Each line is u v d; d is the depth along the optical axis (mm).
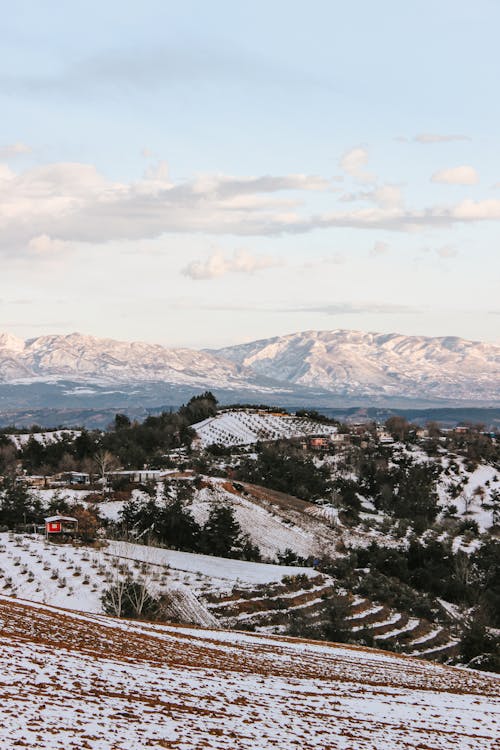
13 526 120750
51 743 26500
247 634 70188
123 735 29422
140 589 79875
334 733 36812
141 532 128750
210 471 186500
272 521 154250
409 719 43031
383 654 71750
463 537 175625
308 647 67312
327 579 113500
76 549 100875
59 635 48344
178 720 33562
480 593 131375
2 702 30125
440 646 97000
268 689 45062
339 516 174875
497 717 47469
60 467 186500
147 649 50531
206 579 101312
